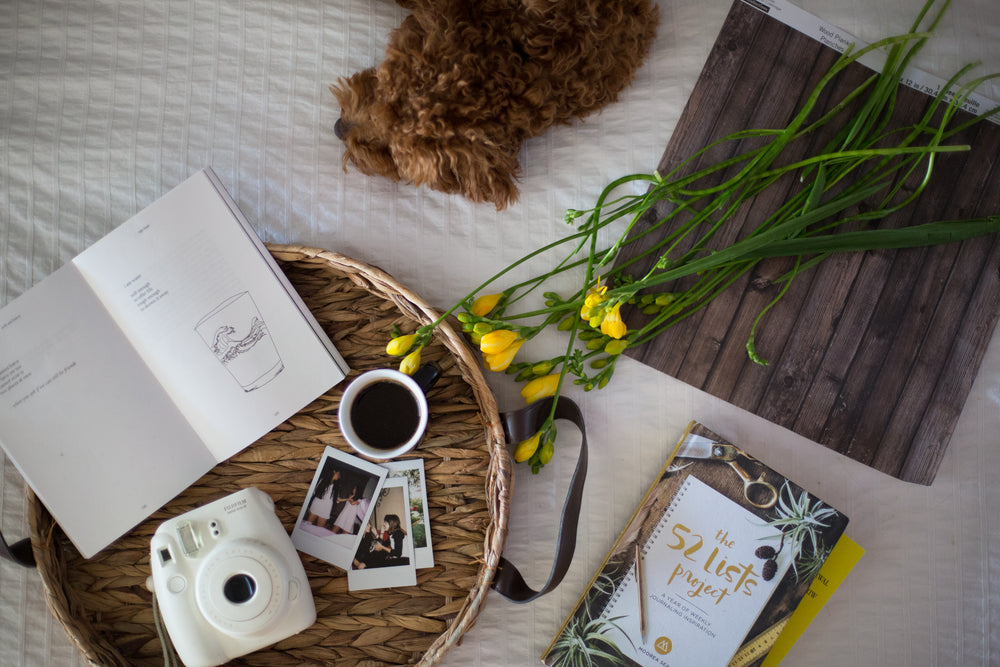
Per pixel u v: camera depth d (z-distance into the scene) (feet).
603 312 2.52
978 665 3.01
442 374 2.88
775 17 3.11
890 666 3.01
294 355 2.76
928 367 3.06
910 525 3.06
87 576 2.76
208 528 2.53
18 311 2.63
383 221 3.09
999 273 3.06
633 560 2.92
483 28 2.64
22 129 3.10
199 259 2.68
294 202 3.09
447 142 2.60
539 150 3.10
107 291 2.68
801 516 2.90
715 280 2.91
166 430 2.75
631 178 2.74
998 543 3.05
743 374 3.06
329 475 2.83
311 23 3.13
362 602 2.79
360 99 2.69
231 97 3.12
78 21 3.12
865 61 3.09
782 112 3.09
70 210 3.08
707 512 2.93
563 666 2.89
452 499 2.83
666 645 2.89
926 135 3.07
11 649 2.89
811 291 3.07
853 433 3.05
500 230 3.09
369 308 2.90
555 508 3.02
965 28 3.11
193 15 3.14
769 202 3.07
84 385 2.68
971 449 3.08
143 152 3.10
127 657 2.74
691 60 3.12
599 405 3.05
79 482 2.66
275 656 2.74
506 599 2.97
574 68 2.79
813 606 2.97
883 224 3.07
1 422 2.62
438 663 2.83
